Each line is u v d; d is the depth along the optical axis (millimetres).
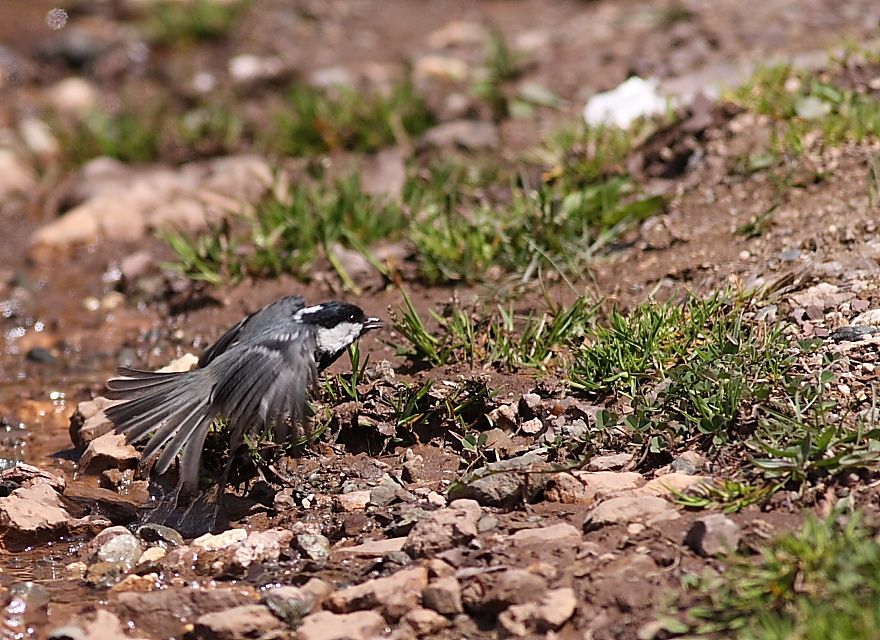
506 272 12273
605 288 11477
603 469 8859
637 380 9594
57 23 22906
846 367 9102
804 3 18000
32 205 16500
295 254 13266
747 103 13734
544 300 11523
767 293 10438
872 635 6086
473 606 7379
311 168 14812
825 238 11211
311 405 9875
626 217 12477
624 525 7871
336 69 19234
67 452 10773
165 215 15164
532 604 7148
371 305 12148
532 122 15977
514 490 8578
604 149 13812
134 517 9461
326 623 7352
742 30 16938
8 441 11023
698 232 12055
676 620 6816
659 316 9922
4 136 18422
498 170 14391
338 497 9141
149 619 7855
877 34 15742
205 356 10086
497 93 16688
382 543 8336
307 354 9164
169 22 21797
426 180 14422
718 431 8688
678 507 8023
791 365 9195
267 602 7672
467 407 9875
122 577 8484
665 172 13398
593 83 16797
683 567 7293
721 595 6828
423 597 7496
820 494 7793
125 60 20953
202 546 8727
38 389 11984
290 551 8477
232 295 13094
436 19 22641
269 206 13945
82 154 17531
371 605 7527
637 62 16250
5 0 24219
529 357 10336
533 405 9602
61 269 14547
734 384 8820
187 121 18250
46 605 8141
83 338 12961
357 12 23172
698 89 14883
